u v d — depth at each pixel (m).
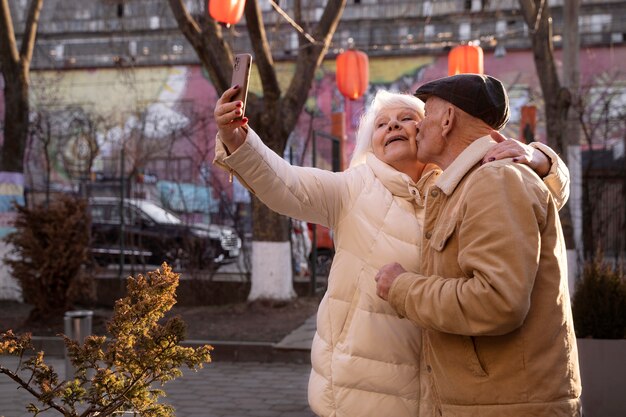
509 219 2.06
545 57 10.53
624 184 12.99
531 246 2.05
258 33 9.80
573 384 2.14
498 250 2.04
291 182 2.66
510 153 2.24
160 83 25.98
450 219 2.26
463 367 2.17
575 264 10.15
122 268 12.48
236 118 2.45
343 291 2.68
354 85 9.73
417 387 2.58
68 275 9.73
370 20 25.20
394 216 2.70
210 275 11.77
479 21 24.03
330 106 24.44
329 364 2.67
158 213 15.61
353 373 2.60
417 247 2.66
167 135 20.12
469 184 2.20
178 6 9.87
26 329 9.37
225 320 9.75
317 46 10.42
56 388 2.83
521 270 2.02
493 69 24.03
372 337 2.59
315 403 2.69
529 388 2.08
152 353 2.79
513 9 21.89
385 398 2.58
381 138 2.88
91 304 11.42
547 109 10.62
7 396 6.33
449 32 24.62
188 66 25.88
